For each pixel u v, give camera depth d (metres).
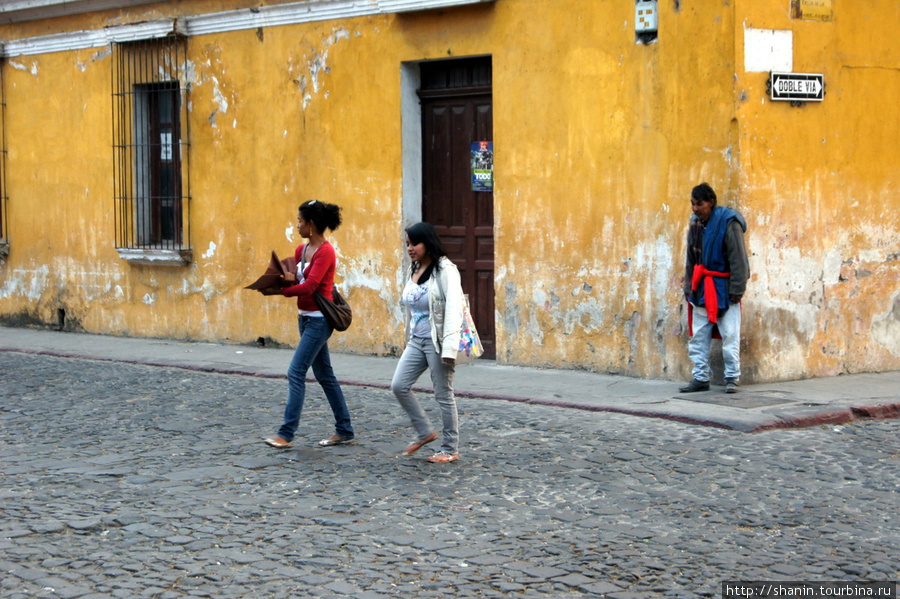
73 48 15.57
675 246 10.32
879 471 7.28
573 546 5.82
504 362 11.73
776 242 10.12
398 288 12.49
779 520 6.23
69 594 5.16
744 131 9.84
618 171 10.70
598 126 10.81
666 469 7.37
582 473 7.31
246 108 13.74
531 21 11.23
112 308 15.49
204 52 14.12
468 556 5.67
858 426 8.67
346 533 6.09
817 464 7.45
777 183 10.09
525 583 5.26
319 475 7.40
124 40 14.77
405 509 6.56
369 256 12.73
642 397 9.68
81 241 15.80
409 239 7.59
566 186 11.11
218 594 5.16
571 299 11.15
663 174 10.37
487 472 7.40
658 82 10.34
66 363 13.09
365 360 12.50
